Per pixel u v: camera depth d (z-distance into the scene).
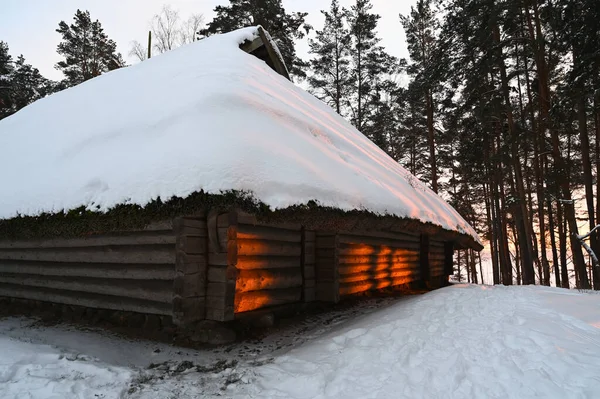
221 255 4.74
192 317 4.64
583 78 11.23
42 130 7.53
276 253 5.89
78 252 5.96
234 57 8.07
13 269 6.96
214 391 3.37
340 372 3.53
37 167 6.07
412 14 22.94
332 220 5.19
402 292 9.58
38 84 28.59
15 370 3.46
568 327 3.97
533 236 20.17
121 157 5.09
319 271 6.79
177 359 4.19
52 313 6.29
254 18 19.52
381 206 6.33
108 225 4.54
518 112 19.28
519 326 4.12
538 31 13.70
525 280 15.62
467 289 7.54
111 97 7.61
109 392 3.18
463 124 19.61
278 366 3.86
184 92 6.04
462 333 4.19
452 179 24.75
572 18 12.12
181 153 4.49
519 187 15.57
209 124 4.95
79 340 4.75
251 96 6.12
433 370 3.31
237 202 4.05
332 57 24.98
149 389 3.32
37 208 5.08
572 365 3.00
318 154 6.14
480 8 15.20
